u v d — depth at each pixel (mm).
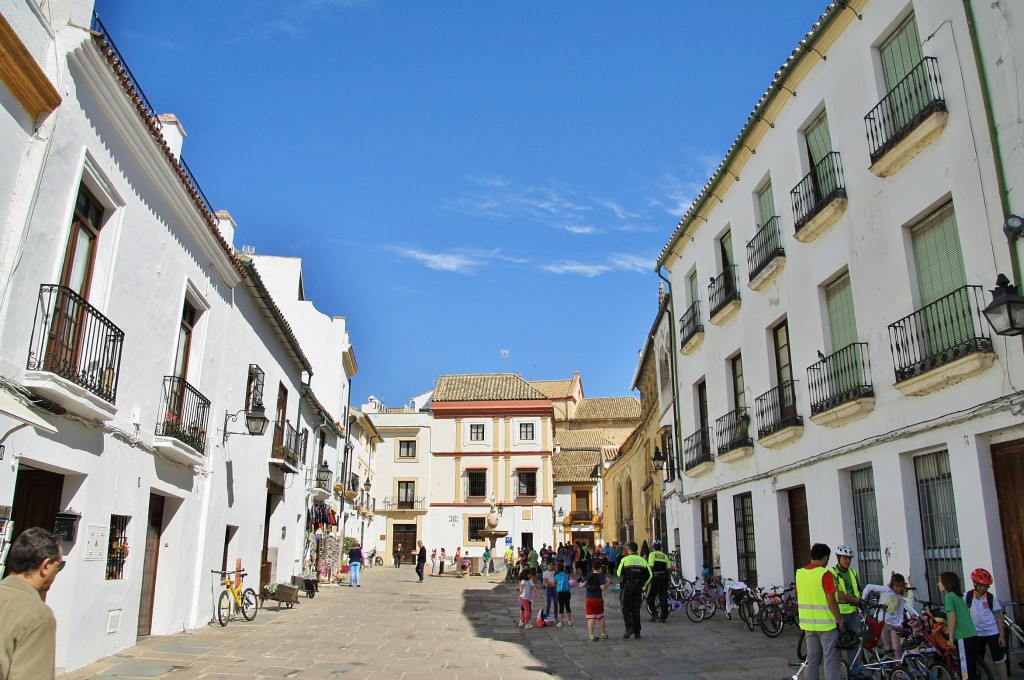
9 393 7426
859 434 11289
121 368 10164
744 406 16016
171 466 12258
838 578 8539
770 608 12680
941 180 9641
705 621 14812
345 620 16406
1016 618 8320
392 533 50156
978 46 9016
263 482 18531
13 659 3318
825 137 12828
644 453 29719
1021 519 8398
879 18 11062
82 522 9195
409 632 14758
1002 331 7770
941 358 9336
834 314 12492
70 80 8281
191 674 9523
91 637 9594
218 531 14867
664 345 23891
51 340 8102
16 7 7410
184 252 12414
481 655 12078
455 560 37031
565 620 16219
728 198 16859
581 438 56719
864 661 8789
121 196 9844
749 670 9945
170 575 12750
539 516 45844
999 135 8695
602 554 31484
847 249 11797
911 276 10250
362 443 43562
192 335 13578
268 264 30156
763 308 14914
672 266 21094
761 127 14805
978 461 8836
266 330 18469
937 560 9711
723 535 16875
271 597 18469
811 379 12734
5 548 7473
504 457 46812
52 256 8133
